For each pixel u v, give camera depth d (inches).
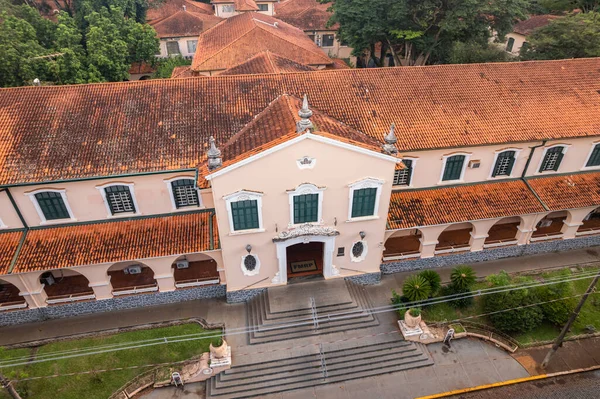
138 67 2285.9
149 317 1067.9
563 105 1176.8
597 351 1018.7
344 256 1087.6
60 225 1015.0
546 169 1222.9
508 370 979.3
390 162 951.6
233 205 940.0
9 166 935.0
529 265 1240.8
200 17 2647.6
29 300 1023.0
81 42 1953.7
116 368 948.0
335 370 962.1
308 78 1167.0
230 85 1131.9
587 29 1610.5
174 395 920.3
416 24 1784.0
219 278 1098.7
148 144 999.6
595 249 1307.8
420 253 1188.5
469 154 1119.6
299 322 1026.1
